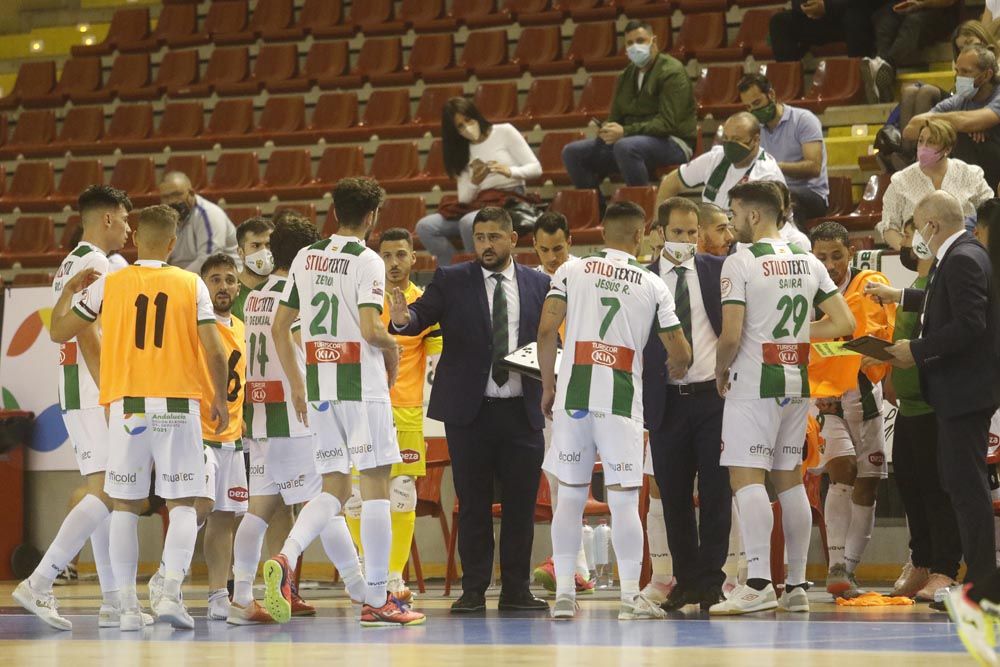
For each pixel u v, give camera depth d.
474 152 40.28
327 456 21.47
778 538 27.27
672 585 25.06
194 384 21.86
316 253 21.72
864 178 41.97
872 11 46.34
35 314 37.06
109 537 22.34
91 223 23.56
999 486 25.86
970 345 21.48
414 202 46.78
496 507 31.62
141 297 21.66
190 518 21.94
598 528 31.36
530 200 40.22
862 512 26.50
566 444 22.06
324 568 35.09
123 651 17.64
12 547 36.41
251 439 23.98
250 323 24.14
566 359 22.00
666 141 41.81
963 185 29.02
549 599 27.91
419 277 36.00
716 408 23.52
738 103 47.59
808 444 26.05
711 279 24.00
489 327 24.06
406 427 26.75
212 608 24.31
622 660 15.47
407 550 26.66
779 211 23.05
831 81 46.09
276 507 23.97
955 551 25.02
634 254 22.30
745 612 22.50
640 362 21.98
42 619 21.83
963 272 21.28
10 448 36.41
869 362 23.92
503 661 15.48
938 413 21.72
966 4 46.75
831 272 26.53
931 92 37.84
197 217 35.75
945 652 16.20
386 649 17.38
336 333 21.36
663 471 23.86
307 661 15.80
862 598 24.77
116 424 21.53
